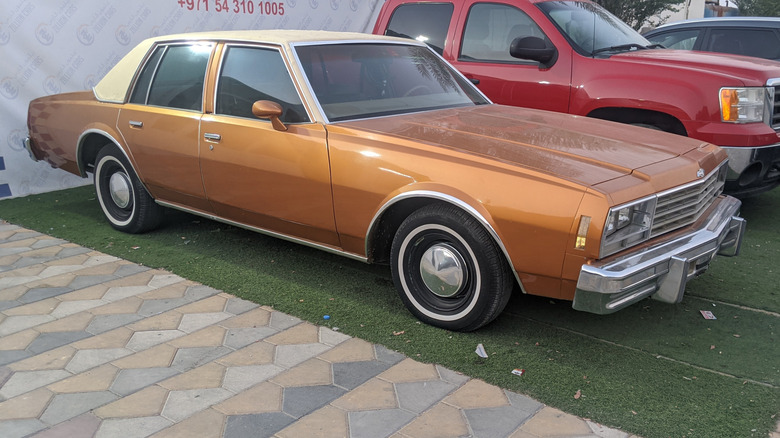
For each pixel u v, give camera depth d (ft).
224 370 10.90
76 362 11.14
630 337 12.26
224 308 13.34
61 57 22.57
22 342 11.84
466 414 9.68
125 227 18.15
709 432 9.26
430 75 16.17
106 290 14.21
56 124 18.88
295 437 9.11
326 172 12.94
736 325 12.79
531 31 20.16
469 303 11.88
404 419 9.55
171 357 11.33
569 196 10.37
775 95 18.43
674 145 12.85
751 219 20.11
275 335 12.17
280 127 13.52
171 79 16.26
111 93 17.58
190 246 17.20
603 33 20.65
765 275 15.38
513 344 11.92
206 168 15.19
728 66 18.26
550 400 10.05
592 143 12.44
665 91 17.85
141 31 24.43
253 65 14.69
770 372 10.96
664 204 11.21
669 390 10.37
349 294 14.12
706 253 11.57
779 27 25.85
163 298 13.82
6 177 22.21
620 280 10.11
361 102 14.30
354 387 10.40
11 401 9.96
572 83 19.15
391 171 12.08
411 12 22.89
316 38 14.90
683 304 13.78
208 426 9.34
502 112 15.19
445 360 11.28
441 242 12.08
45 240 17.67
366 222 12.67
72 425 9.35
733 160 17.51
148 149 16.37
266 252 16.76
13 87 21.71
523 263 10.97
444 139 12.32
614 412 9.74
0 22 21.04
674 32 28.55
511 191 10.84
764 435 9.20
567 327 12.67
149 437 9.08
